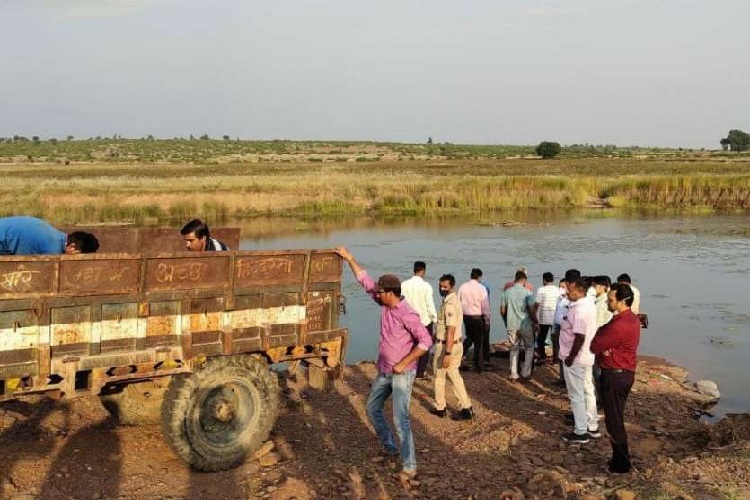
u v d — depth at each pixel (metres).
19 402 8.12
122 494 6.19
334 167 91.75
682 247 28.88
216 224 36.31
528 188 49.12
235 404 6.99
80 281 6.07
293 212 41.97
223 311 6.90
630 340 7.03
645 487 6.19
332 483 6.54
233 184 48.84
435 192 46.19
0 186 43.81
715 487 6.12
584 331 7.99
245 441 6.95
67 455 6.88
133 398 7.71
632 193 50.25
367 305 17.75
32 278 5.83
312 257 7.49
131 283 6.35
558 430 8.55
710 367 12.59
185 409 6.57
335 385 10.22
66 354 6.07
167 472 6.73
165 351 6.52
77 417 7.99
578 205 48.69
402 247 28.36
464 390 8.94
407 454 6.82
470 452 7.73
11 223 6.88
